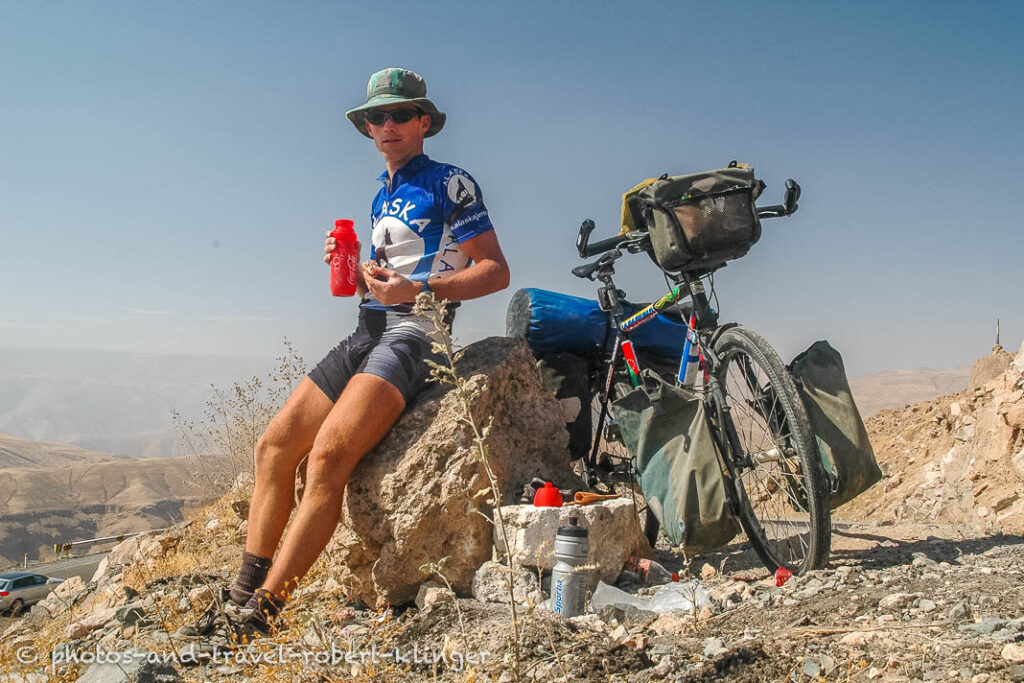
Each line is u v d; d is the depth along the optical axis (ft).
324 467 12.92
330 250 14.03
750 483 14.62
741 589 12.38
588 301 18.06
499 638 10.35
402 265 14.56
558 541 12.23
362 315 14.71
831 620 10.14
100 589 21.48
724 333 14.40
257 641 10.72
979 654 8.09
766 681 8.34
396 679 9.96
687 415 14.48
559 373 17.54
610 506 14.03
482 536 13.57
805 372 13.61
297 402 14.20
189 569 19.24
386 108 14.67
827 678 8.21
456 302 14.85
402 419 14.17
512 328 18.54
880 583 11.68
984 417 22.40
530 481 15.20
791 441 13.12
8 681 11.32
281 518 13.51
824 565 12.73
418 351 13.98
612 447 18.04
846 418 13.16
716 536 13.44
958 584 10.89
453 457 13.62
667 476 14.16
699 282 15.08
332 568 14.24
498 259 14.37
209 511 24.70
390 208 14.82
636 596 13.08
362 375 13.61
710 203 14.19
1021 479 19.89
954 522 22.27
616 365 17.30
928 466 27.25
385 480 13.62
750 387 14.19
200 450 26.94
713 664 8.80
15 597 47.32
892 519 25.90
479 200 14.49
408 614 13.05
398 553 13.28
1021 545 13.61
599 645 9.78
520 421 15.84
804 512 13.75
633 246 16.26
